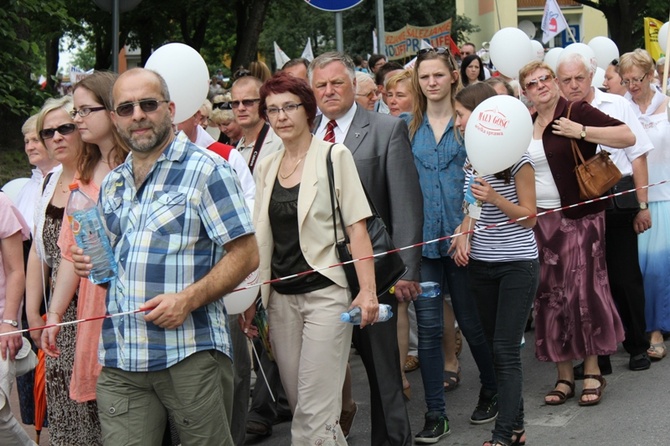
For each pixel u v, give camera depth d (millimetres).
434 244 6719
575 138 6883
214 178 4324
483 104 5996
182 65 5934
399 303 6734
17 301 5605
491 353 6684
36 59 13281
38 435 6168
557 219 7086
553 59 11539
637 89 8469
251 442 6797
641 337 7961
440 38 21047
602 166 6926
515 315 6016
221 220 4305
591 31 47000
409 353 8641
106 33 30016
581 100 7176
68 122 5414
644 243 8383
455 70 6914
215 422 4391
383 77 10898
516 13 46719
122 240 4375
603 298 7105
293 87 5371
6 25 12477
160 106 4316
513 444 6207
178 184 4320
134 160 4434
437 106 6883
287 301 5465
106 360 4367
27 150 6969
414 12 41344
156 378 4324
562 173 7004
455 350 7961
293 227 5414
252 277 5523
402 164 6105
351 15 42062
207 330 4371
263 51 49094
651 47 16234
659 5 36312
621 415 6805
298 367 5496
